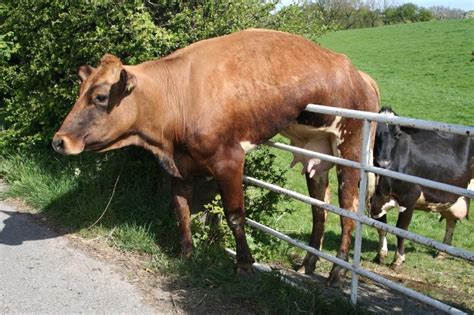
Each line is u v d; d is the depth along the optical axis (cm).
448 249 398
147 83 527
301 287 497
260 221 665
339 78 568
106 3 661
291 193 553
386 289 612
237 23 690
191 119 524
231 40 552
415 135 751
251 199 663
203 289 505
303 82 545
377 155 715
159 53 683
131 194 681
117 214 655
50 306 461
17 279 509
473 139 784
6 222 663
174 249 597
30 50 818
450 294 638
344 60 589
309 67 553
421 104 2328
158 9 709
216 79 524
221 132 521
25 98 827
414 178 424
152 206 656
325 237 833
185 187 573
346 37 4697
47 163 812
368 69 3222
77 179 724
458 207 775
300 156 608
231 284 505
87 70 541
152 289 502
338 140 576
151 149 550
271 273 507
